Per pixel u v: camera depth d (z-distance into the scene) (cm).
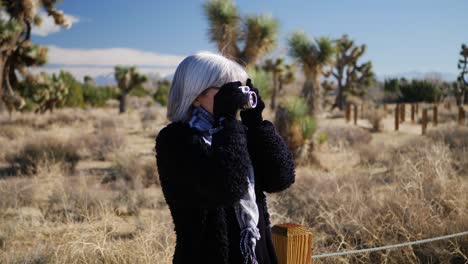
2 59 2161
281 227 222
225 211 168
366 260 505
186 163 157
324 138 1245
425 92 4756
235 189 156
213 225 164
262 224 178
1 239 603
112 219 676
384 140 1723
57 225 664
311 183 805
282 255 219
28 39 2284
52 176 1034
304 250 220
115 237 606
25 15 2195
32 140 1282
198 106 178
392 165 1045
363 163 1212
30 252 511
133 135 1984
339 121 2422
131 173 992
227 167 154
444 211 616
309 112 1330
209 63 176
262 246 177
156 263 453
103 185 928
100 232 519
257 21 1130
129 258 459
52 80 3297
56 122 2486
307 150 1195
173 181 162
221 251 163
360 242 551
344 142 1584
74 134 1612
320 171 1029
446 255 502
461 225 542
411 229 542
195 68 175
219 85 176
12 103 2258
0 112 2252
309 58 1304
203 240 165
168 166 162
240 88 166
